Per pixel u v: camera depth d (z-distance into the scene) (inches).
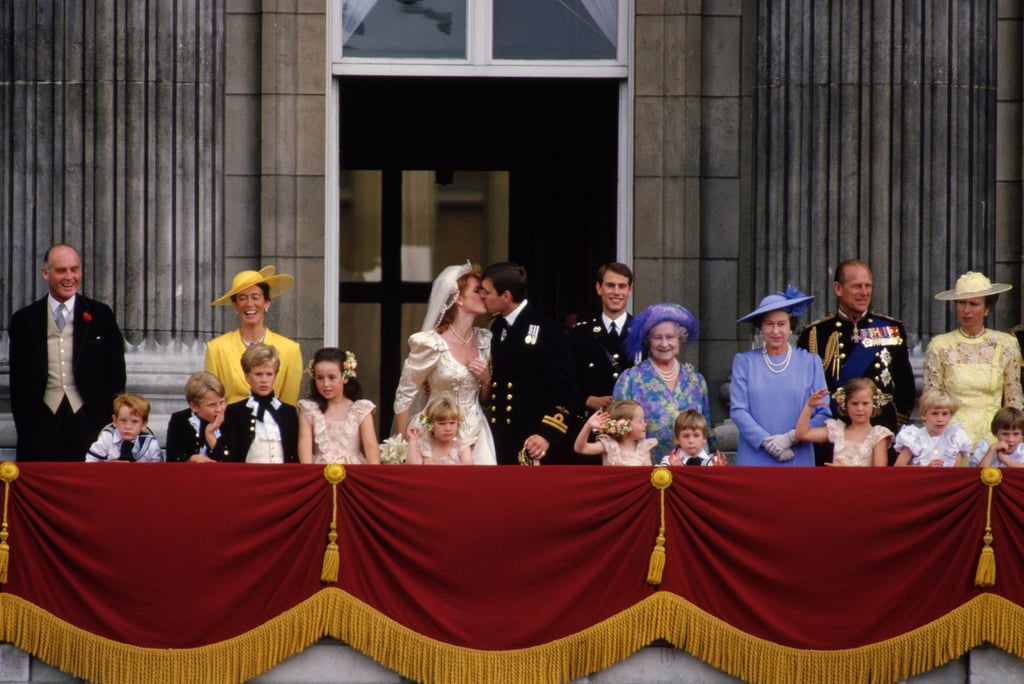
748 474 1454.2
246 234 1905.8
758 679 1446.9
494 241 2674.7
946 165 1830.7
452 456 1581.0
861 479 1454.2
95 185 1827.0
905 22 1833.2
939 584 1453.0
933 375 1644.9
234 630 1446.9
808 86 1843.0
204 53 1850.4
